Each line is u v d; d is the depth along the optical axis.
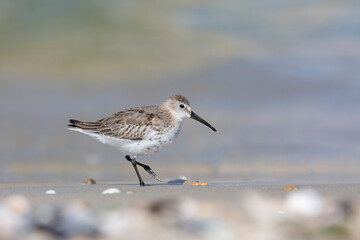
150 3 33.88
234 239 6.40
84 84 23.73
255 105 20.27
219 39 28.62
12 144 16.08
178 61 25.77
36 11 30.78
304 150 14.85
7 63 26.05
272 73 23.41
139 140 10.79
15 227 6.65
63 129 17.84
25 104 21.08
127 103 21.08
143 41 28.48
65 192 9.41
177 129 11.15
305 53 25.61
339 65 23.83
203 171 12.99
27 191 9.77
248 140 16.06
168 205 7.68
